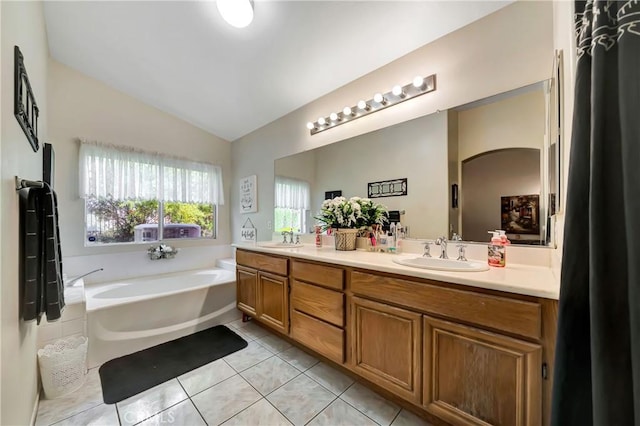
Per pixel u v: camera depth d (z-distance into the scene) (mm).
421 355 1290
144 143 3129
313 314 1840
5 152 962
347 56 2088
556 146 1263
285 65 2314
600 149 540
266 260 2273
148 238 3225
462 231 1712
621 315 509
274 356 2051
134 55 2443
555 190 1306
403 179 2006
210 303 2609
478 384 1124
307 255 1881
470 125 1680
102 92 2850
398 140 2037
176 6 1922
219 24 2004
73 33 2225
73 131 2684
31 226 1222
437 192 1825
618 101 518
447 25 1702
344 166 2426
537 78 1432
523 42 1478
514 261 1490
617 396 504
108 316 2029
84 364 1732
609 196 530
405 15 1694
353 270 1604
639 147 483
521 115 1492
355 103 2334
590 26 593
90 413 1462
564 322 627
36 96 1737
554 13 1346
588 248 588
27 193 1232
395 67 2049
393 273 1399
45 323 1768
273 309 2205
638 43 489
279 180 3129
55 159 2580
